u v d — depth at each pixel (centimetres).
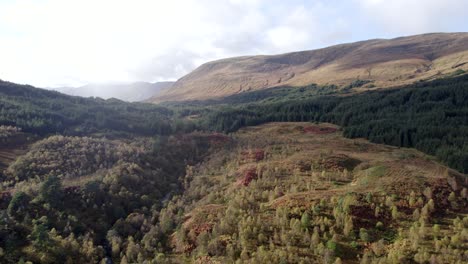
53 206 9388
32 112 18512
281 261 6397
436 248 6303
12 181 11069
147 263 7494
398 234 7006
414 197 8075
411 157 13225
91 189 10450
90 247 8194
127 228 9369
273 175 11169
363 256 6438
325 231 7312
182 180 13262
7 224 8206
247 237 7481
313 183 10044
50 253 7669
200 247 7688
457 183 8919
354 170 11294
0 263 7194
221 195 10638
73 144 14600
